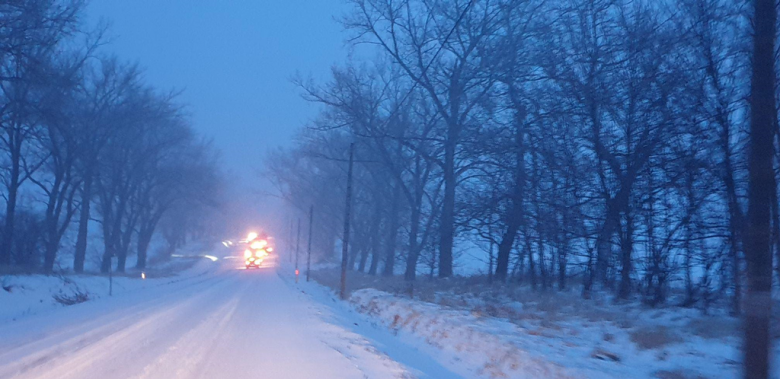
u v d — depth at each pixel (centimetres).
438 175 3198
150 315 1934
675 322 1291
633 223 1731
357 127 3662
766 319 814
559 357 1009
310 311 2084
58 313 2034
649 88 1680
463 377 1070
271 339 1375
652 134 1672
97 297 2947
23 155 4091
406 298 2175
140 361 1086
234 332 1500
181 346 1265
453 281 2817
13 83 2734
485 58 2783
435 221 3170
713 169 1441
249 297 2808
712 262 1454
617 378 866
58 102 2955
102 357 1127
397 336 1597
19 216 4022
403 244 3994
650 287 1662
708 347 1036
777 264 1166
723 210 1439
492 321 1441
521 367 1004
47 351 1196
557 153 1977
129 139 5069
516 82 2388
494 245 2688
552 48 2114
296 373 983
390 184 4422
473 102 2852
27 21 2467
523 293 2053
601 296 1864
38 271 3012
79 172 4300
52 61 3102
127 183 5388
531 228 2072
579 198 1891
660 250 1614
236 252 11225
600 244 1834
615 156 1777
